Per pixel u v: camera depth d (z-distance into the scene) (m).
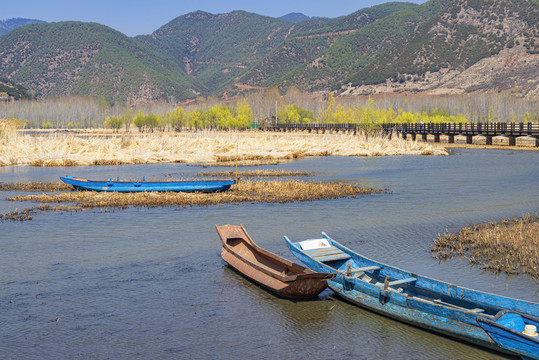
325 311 13.62
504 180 38.69
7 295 14.69
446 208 27.55
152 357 11.16
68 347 11.59
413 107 191.25
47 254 18.89
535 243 19.02
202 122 148.88
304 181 39.81
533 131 69.69
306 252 16.03
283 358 11.11
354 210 27.27
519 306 11.27
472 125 81.50
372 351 11.42
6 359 11.05
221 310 13.64
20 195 32.75
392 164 53.91
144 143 70.06
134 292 14.91
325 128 110.81
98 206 28.62
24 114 187.88
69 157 57.38
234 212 26.92
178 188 33.56
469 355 11.21
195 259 18.20
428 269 16.59
